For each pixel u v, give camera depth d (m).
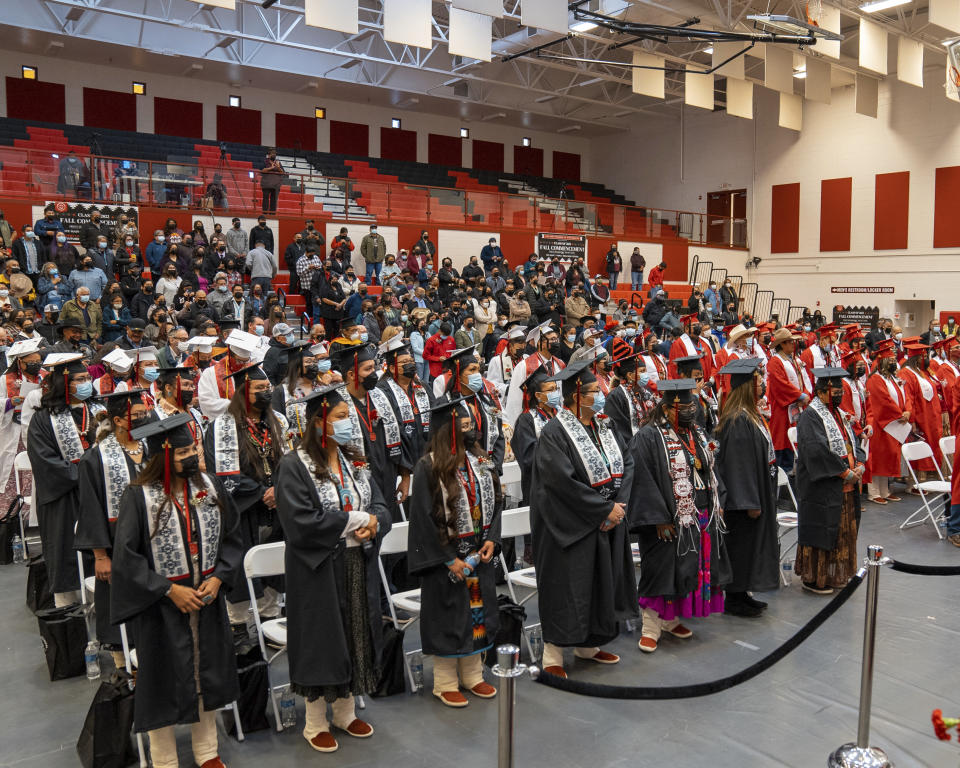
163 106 25.88
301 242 18.52
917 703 4.95
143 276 16.47
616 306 23.41
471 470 4.82
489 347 14.49
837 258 26.03
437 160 31.45
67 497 5.82
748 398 6.34
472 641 4.77
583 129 33.34
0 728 4.59
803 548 6.91
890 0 16.66
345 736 4.54
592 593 5.13
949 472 11.09
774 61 18.52
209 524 4.07
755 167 28.44
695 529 5.71
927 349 11.11
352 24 12.34
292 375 6.57
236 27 23.78
